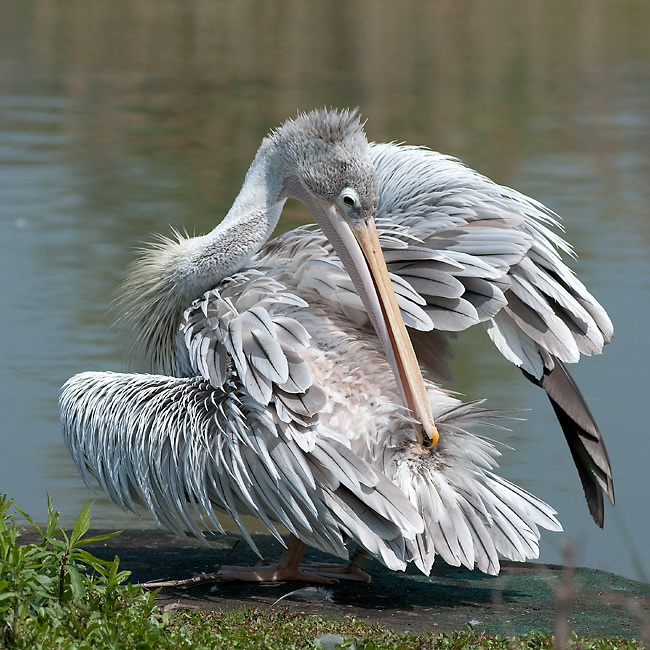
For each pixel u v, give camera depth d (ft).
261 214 34.32
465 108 114.52
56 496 42.80
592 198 80.07
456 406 31.37
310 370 30.01
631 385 52.60
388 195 35.88
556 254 34.06
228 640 24.98
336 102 116.78
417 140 99.04
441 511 28.89
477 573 34.17
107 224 73.77
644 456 45.85
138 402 31.42
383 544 28.19
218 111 112.68
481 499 29.27
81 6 183.01
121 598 25.91
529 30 165.48
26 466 45.03
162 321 35.35
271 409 29.14
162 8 182.80
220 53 146.72
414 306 30.83
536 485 43.86
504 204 34.47
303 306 30.99
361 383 30.58
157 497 31.09
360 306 32.04
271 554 36.01
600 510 33.81
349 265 32.68
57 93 119.75
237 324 30.53
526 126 105.81
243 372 29.17
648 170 88.22
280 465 28.76
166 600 30.40
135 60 140.87
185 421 30.32
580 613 30.55
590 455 33.32
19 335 55.67
